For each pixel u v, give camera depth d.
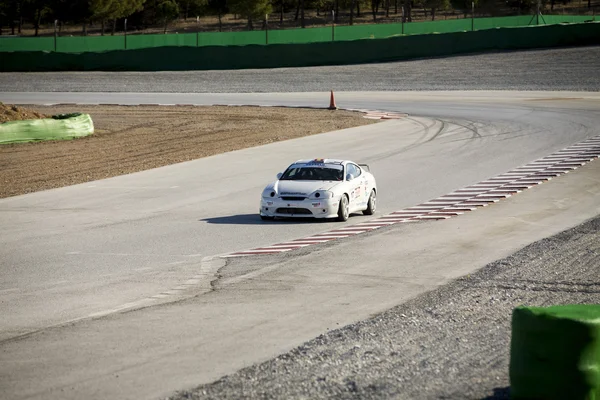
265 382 22.00
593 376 19.23
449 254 41.97
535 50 180.75
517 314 20.06
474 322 28.56
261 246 44.75
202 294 33.91
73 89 171.12
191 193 65.44
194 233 48.97
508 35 183.50
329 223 52.22
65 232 49.75
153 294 34.03
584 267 38.00
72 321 29.70
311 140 98.31
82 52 197.38
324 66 188.25
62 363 24.39
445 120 116.12
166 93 163.50
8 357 25.16
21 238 48.06
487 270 37.69
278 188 53.06
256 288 34.84
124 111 133.50
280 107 136.00
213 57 192.00
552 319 19.36
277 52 190.38
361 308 31.28
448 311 30.22
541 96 140.12
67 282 36.53
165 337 27.22
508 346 25.48
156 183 70.56
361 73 176.12
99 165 81.25
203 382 22.45
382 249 43.28
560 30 181.25
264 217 53.00
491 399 20.84
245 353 25.34
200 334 27.62
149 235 48.47
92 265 40.16
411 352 24.84
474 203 59.41
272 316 30.14
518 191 64.44
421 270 38.25
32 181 72.19
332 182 53.44
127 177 74.00
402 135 101.88
